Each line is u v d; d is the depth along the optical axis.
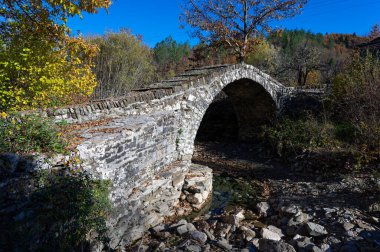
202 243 5.27
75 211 4.05
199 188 7.83
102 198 4.55
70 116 6.20
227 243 5.27
